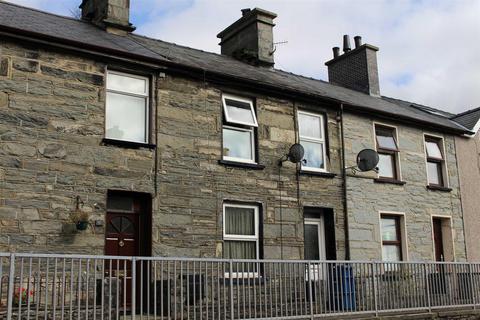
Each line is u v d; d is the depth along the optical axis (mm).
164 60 11844
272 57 16406
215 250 11953
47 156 10359
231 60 15883
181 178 11820
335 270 10898
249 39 16578
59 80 10773
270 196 13086
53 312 7637
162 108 11906
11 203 9852
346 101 14992
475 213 17703
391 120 16094
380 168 15703
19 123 10211
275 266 10633
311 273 11016
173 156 11820
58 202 10297
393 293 11492
